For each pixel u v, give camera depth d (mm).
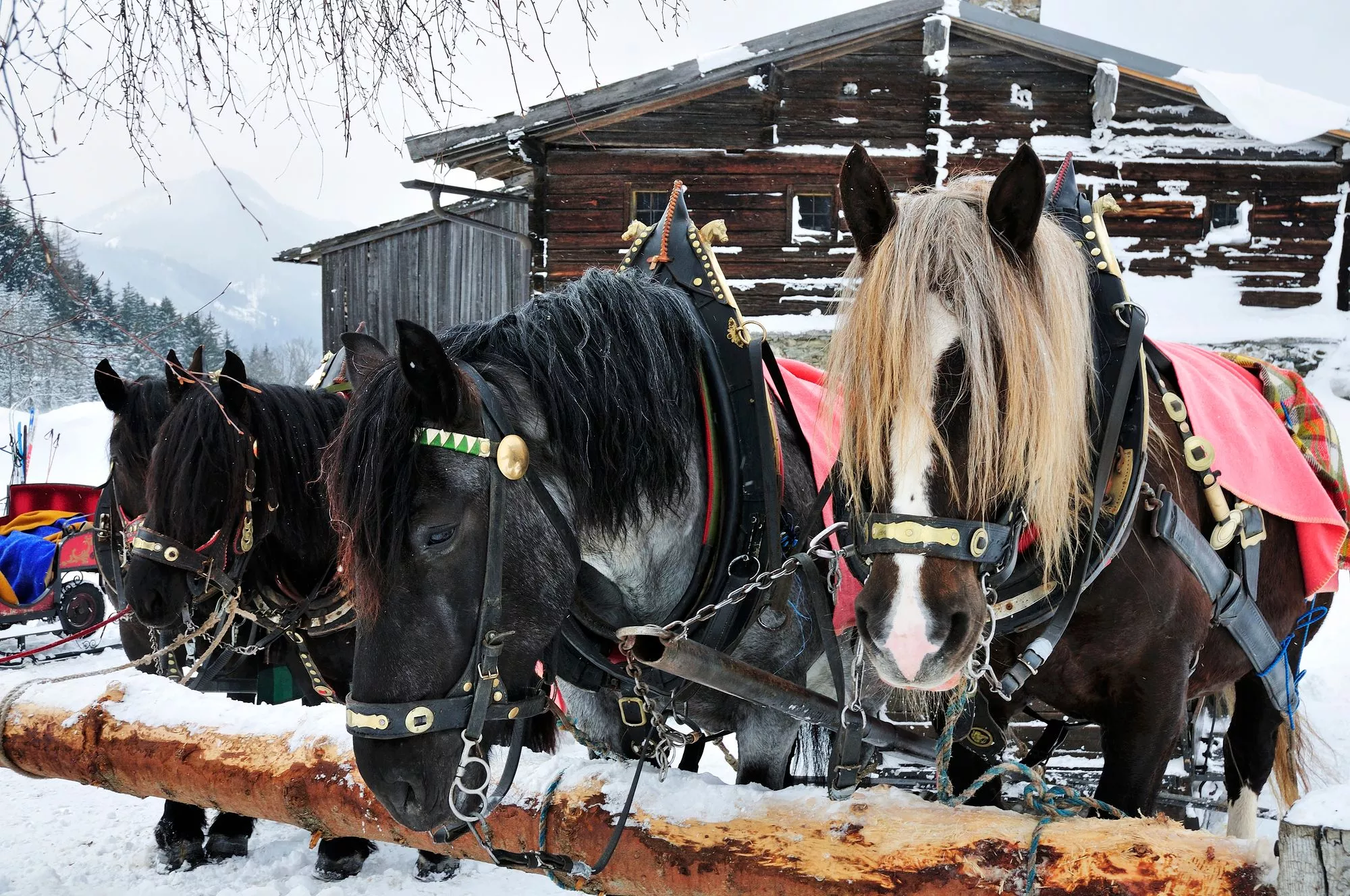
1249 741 2891
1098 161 10523
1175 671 2027
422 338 1579
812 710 1919
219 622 3438
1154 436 2109
